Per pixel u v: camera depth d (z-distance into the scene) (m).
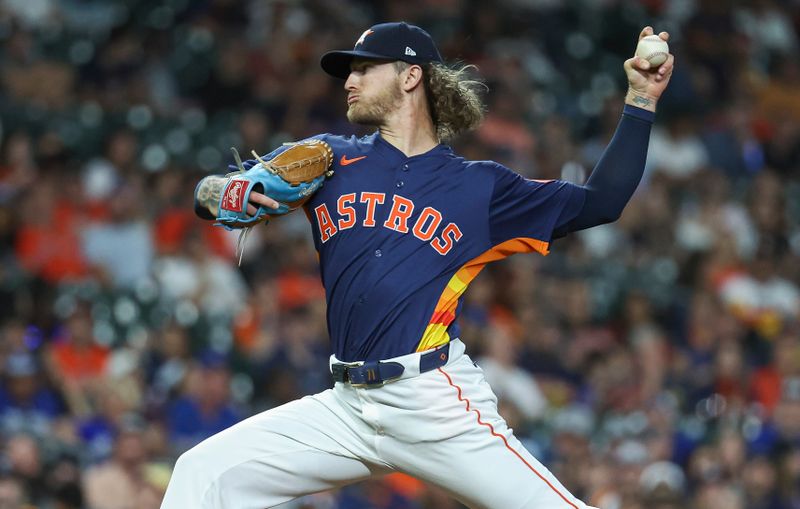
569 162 56.12
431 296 17.05
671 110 61.50
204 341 38.34
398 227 17.11
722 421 41.81
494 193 17.30
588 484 35.75
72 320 36.50
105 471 31.27
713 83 68.06
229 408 35.94
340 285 17.23
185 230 43.34
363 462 17.64
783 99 70.19
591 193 17.25
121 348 37.38
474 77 56.94
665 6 70.38
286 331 39.88
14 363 33.78
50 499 30.39
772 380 46.38
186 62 52.78
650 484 34.53
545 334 44.62
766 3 76.00
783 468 38.59
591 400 42.34
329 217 17.41
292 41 54.88
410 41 17.73
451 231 17.16
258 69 53.66
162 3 55.78
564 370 43.91
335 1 59.66
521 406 40.38
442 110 18.08
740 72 69.94
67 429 33.28
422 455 17.08
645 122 17.25
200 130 49.12
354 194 17.34
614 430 39.22
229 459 17.36
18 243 41.31
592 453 37.78
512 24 63.12
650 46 16.98
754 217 58.22
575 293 47.03
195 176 45.50
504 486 16.88
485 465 16.91
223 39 54.69
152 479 31.97
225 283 42.44
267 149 49.53
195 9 55.94
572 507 16.94
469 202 17.23
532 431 38.69
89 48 52.91
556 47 64.81
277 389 37.66
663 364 45.09
